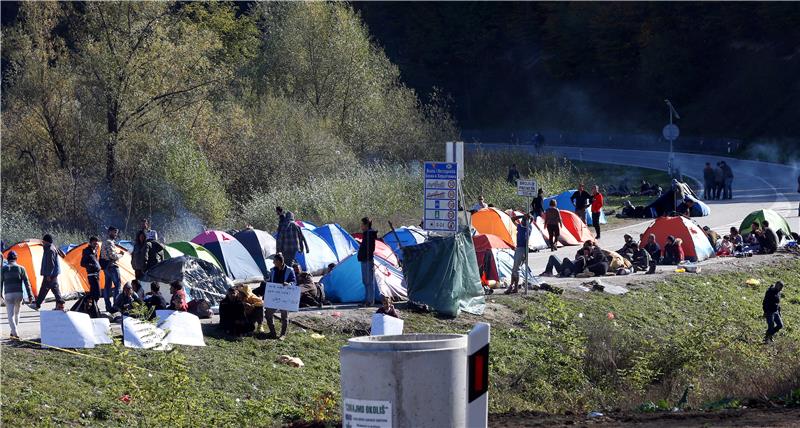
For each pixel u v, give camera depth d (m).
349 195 79.62
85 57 87.06
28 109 87.81
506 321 42.66
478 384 13.31
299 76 113.12
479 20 194.88
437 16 197.50
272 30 115.75
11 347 30.61
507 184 83.75
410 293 42.19
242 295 36.00
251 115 101.31
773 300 46.06
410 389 13.68
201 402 28.28
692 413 24.44
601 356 36.19
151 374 28.56
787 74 147.38
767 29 158.00
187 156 84.06
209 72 92.69
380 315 36.88
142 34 88.25
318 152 97.12
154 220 83.12
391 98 113.88
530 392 34.03
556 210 62.31
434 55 193.88
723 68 161.00
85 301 36.59
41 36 88.81
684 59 162.50
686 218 62.03
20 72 89.75
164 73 89.81
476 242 50.88
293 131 98.19
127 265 45.97
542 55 191.50
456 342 14.09
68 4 90.94
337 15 115.06
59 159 88.62
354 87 112.94
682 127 153.75
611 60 176.25
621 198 92.12
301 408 29.72
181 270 40.06
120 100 87.75
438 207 41.19
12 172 85.94
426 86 191.38
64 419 26.00
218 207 83.31
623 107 170.50
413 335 14.99
